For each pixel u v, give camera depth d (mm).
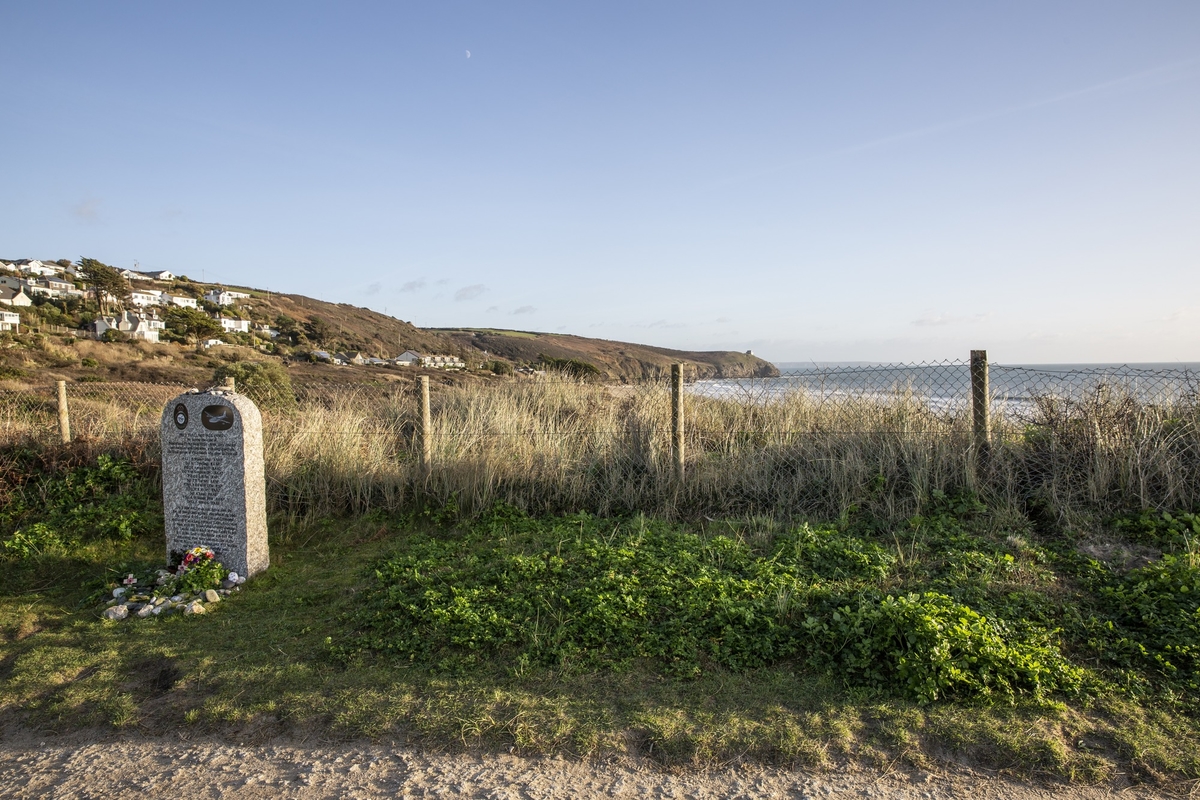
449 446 8672
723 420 9383
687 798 3191
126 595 5938
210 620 5477
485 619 4914
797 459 7883
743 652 4430
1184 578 4867
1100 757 3393
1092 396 7242
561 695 4066
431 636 4789
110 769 3535
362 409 11508
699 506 7688
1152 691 3926
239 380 14367
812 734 3625
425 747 3629
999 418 7477
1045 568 5477
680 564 5715
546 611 5031
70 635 5188
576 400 12453
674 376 7750
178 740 3787
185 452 6488
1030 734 3553
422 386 8273
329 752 3625
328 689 4230
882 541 6289
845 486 7312
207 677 4426
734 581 5270
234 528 6371
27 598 6062
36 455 8648
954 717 3723
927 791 3205
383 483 8211
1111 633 4488
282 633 5117
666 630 4711
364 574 6305
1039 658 4148
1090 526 6148
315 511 8000
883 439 7691
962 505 6738
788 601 4875
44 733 3900
